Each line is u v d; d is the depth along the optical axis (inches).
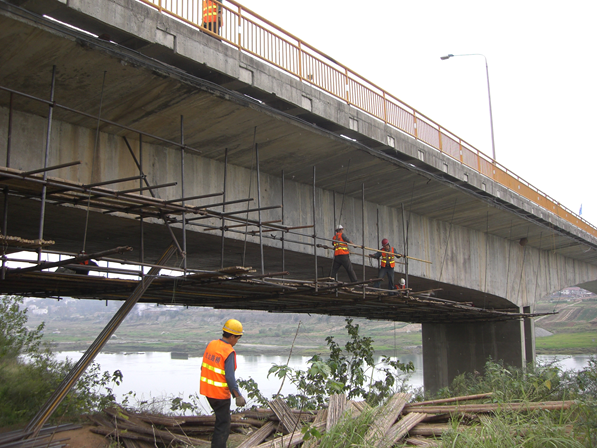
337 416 318.0
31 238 555.2
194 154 504.7
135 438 310.3
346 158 551.8
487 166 784.9
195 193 499.2
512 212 832.9
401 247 754.2
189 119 429.7
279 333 3002.0
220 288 424.2
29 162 387.5
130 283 373.7
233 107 417.1
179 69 376.5
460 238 894.4
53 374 470.6
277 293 466.3
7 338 474.6
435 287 882.8
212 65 387.5
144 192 455.8
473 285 904.3
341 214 667.4
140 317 5403.5
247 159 530.9
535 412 318.3
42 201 260.5
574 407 320.5
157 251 634.2
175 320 4808.1
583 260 1318.9
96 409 434.9
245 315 4507.9
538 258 1135.6
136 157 457.1
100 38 343.3
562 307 3331.7
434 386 1122.0
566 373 491.2
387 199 713.0
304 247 608.1
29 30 298.5
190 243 560.4
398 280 802.2
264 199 571.2
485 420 290.4
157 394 883.4
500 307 1059.9
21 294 482.3
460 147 726.5
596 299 3430.1
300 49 484.1
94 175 425.4
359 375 538.6
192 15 382.0
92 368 551.8
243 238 536.1
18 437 284.0
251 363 1676.9
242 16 429.4
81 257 254.5
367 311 747.4
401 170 604.7
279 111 442.6
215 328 4128.9
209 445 300.7
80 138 422.3
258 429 333.4
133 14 341.7
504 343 1035.3
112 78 357.4
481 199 750.5
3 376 400.8
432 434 304.0
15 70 336.8
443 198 730.8
